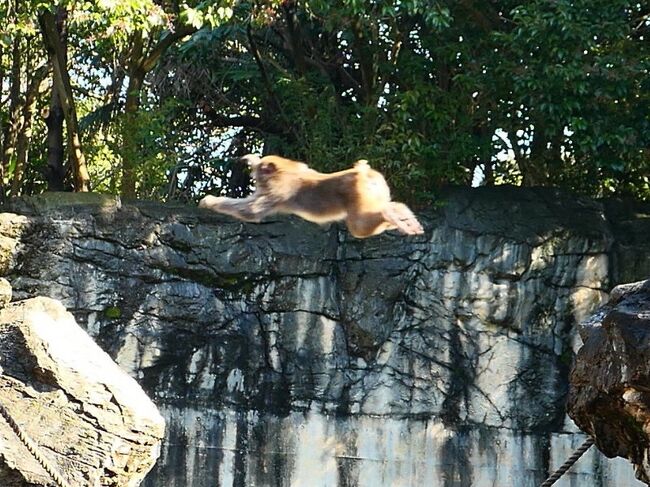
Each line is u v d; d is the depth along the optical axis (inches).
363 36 884.6
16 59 964.6
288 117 915.4
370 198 331.9
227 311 820.6
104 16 767.1
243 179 1019.3
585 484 823.1
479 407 824.9
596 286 834.2
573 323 830.5
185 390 813.9
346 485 815.1
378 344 820.0
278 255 820.0
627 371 323.6
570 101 813.2
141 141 911.7
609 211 858.8
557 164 926.4
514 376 826.2
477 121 894.4
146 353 806.5
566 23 788.6
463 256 826.2
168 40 924.0
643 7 883.4
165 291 812.0
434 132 870.4
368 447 818.8
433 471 818.2
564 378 831.7
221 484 810.8
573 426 827.4
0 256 773.9
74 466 450.0
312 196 335.0
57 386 462.0
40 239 792.3
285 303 823.1
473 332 825.5
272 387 822.5
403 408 822.5
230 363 818.8
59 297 791.7
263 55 965.2
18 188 974.4
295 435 818.2
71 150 908.0
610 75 800.9
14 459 443.2
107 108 997.2
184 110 1011.3
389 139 862.5
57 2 768.3
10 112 992.9
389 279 821.2
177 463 806.5
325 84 907.4
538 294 829.2
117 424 460.8
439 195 845.8
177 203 836.6
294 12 908.0
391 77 912.9
